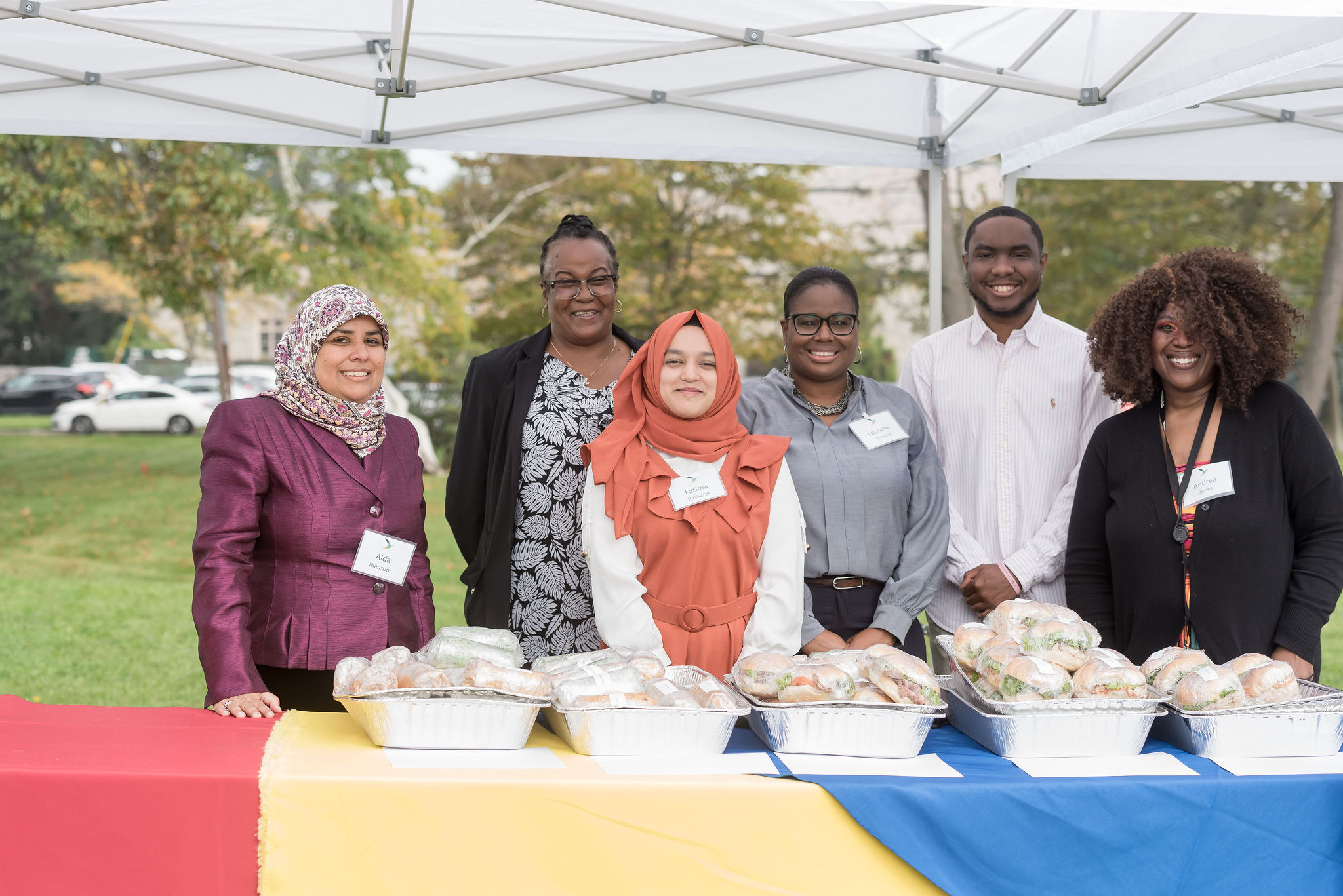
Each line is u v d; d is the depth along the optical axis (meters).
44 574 9.69
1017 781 1.68
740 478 2.29
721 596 2.28
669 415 2.32
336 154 13.70
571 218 2.91
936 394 3.08
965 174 15.17
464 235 15.96
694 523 2.24
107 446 16.22
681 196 14.99
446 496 3.02
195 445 16.38
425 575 2.43
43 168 11.85
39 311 22.31
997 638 2.06
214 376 19.22
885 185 16.78
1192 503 2.40
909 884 1.66
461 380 16.48
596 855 1.63
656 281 14.80
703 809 1.64
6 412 19.80
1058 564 2.84
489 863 1.63
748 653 2.21
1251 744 1.84
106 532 11.41
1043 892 1.67
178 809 1.61
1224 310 2.38
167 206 11.50
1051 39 3.23
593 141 3.76
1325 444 2.37
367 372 2.31
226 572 2.15
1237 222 14.76
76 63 3.39
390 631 2.31
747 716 2.04
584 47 3.51
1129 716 1.83
